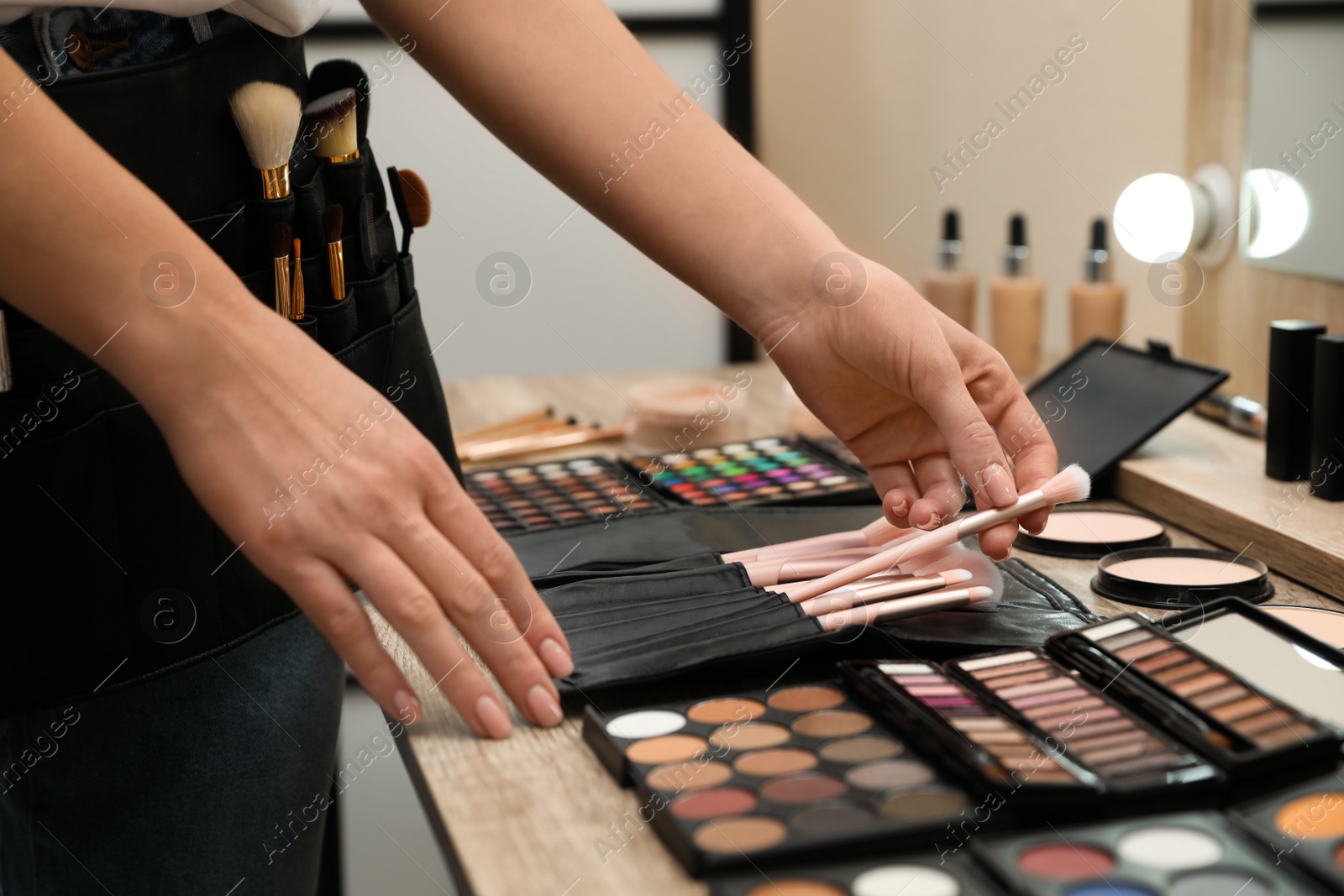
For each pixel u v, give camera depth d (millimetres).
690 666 580
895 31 1746
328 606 493
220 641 631
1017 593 687
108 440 583
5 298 474
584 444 1103
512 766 528
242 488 476
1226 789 463
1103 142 1366
